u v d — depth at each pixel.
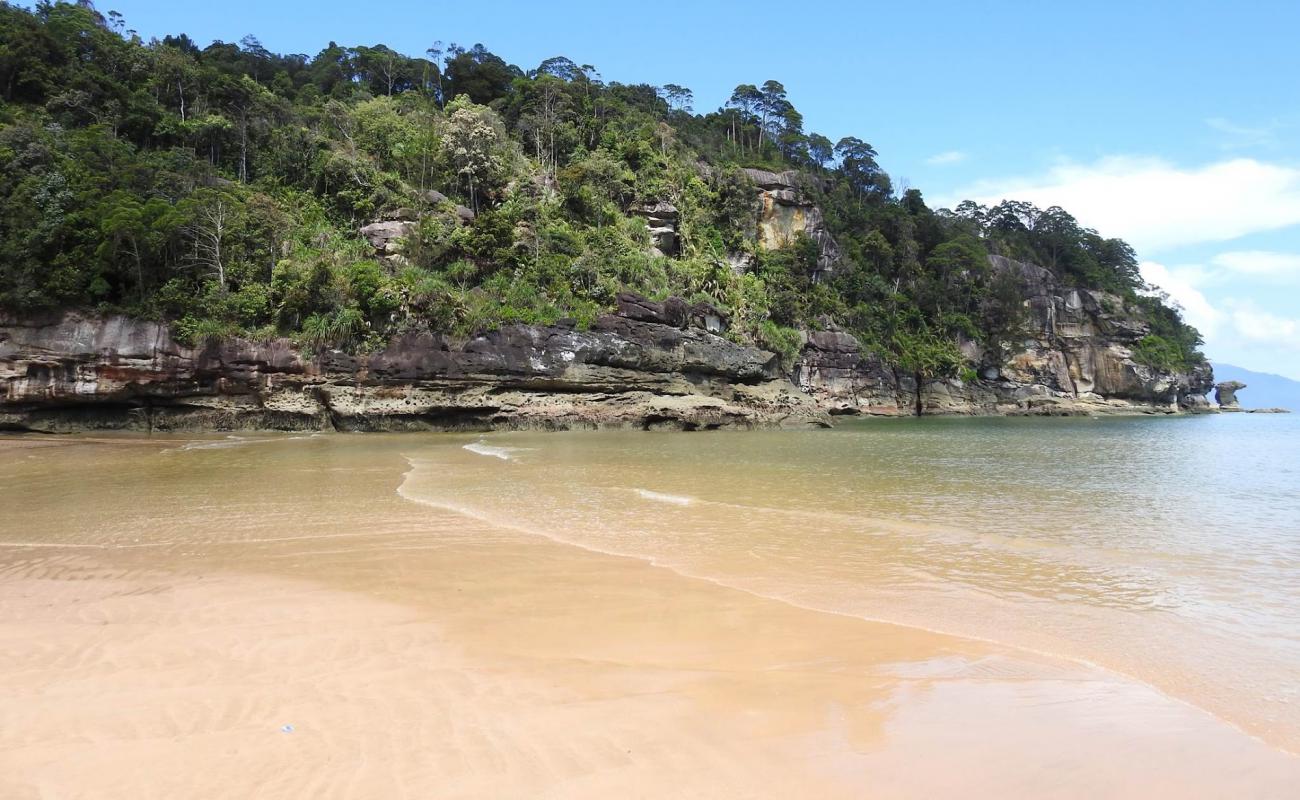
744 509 16.88
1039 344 98.62
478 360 47.66
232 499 18.14
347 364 45.34
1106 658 7.48
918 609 9.26
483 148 66.38
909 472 25.14
